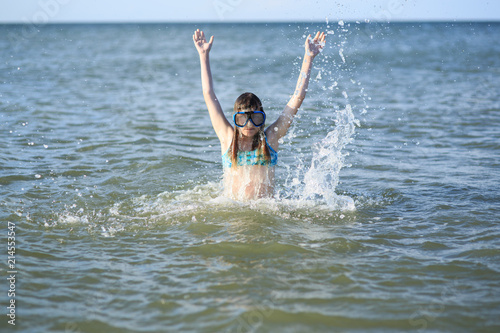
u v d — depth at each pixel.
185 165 5.69
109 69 18.14
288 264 3.14
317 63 18.97
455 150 6.48
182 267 3.11
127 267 3.12
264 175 4.21
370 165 5.79
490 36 48.91
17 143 6.55
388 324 2.45
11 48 30.22
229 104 10.29
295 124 7.94
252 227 3.75
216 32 75.81
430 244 3.48
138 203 4.35
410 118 8.69
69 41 42.22
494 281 2.91
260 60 22.45
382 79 14.89
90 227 3.79
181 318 2.51
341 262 3.17
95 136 7.14
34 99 10.46
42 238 3.57
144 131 7.58
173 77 15.73
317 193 4.58
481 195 4.59
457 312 2.56
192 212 4.07
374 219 4.01
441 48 30.22
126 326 2.45
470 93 11.77
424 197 4.59
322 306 2.62
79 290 2.82
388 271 3.05
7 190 4.61
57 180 5.00
